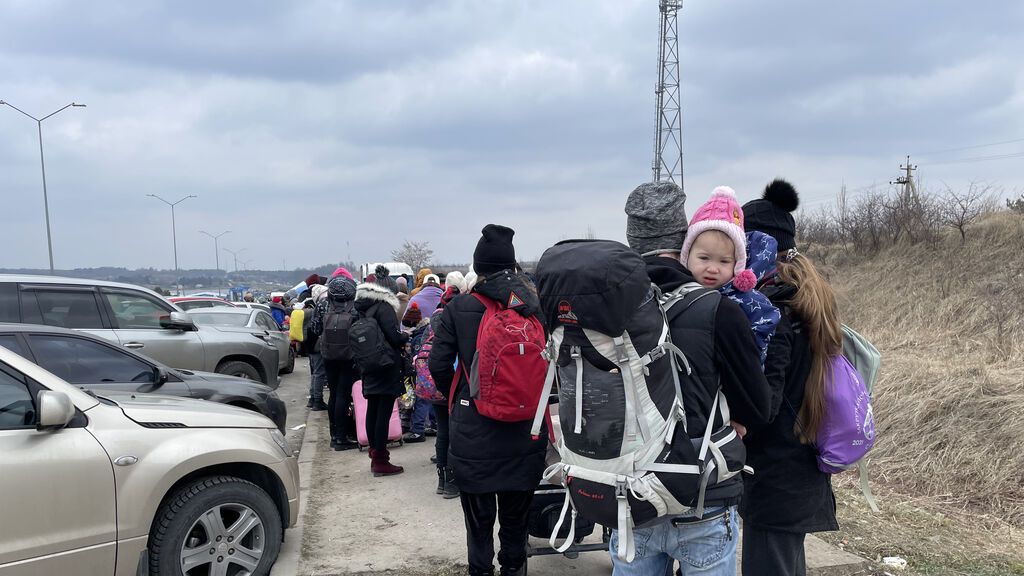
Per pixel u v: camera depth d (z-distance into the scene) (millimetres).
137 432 3467
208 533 3609
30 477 3039
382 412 5859
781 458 2322
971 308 10797
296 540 4434
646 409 1918
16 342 4848
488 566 3482
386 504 5176
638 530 2145
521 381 3143
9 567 2969
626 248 2008
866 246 16500
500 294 3293
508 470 3289
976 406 6199
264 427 4148
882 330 11227
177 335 8219
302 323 9555
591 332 1931
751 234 2461
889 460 6070
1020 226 13500
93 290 7535
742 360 1995
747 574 2426
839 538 4480
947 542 4504
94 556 3203
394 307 5777
